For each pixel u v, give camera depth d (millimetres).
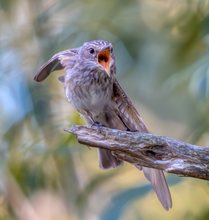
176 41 12852
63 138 11078
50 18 12820
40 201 12320
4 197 11984
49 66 9375
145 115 14227
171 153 7492
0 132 12023
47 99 11906
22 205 12000
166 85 12039
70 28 12445
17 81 12172
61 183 12164
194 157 7445
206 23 11297
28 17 13164
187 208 11945
